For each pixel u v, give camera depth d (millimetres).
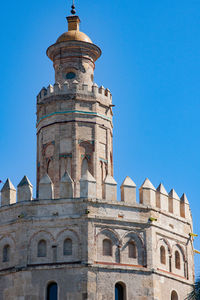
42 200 73500
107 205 73375
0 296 72312
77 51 83062
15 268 71875
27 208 73625
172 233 77125
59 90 80812
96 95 80938
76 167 77938
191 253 79188
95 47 83688
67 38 83312
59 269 70938
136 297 71438
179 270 76875
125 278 71562
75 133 79125
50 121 80312
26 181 74812
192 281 77938
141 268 72438
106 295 70312
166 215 77000
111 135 82188
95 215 72438
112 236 72625
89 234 71562
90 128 79812
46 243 72312
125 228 73312
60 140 79188
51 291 70812
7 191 76125
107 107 81875
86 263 70500
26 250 72125
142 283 72062
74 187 77125
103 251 72000
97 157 79062
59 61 83188
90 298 69625
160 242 75375
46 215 73062
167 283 74438
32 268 71375
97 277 70500
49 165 79438
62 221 72438
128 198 74562
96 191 76188
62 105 80375
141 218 74312
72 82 81438
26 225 73000
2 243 74500
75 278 70312
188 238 79188
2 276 73062
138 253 73250
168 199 78500
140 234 73812
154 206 75562
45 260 71688
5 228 74562
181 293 75812
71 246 71750
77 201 72875
